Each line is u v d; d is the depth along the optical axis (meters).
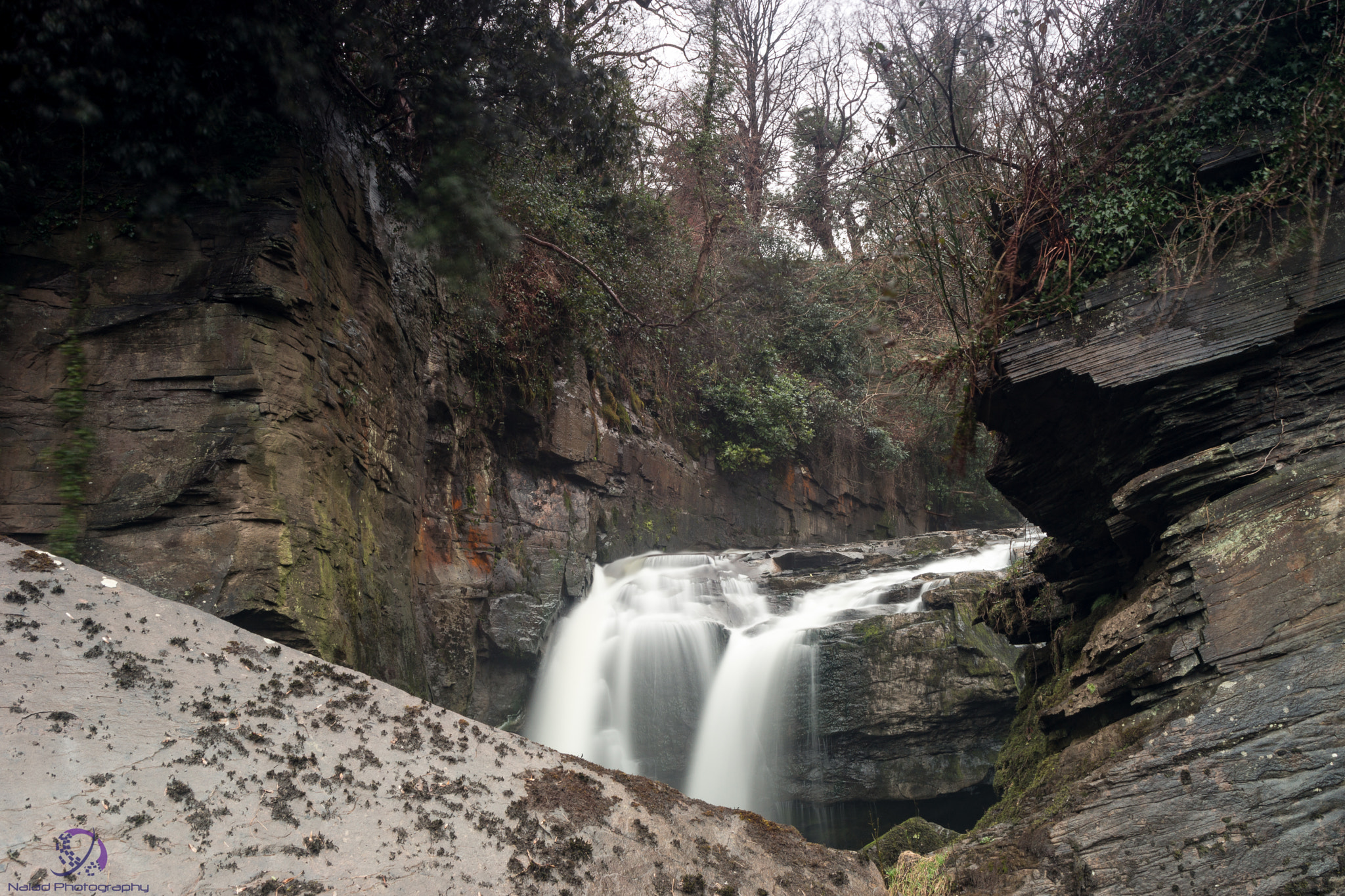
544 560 12.05
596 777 3.94
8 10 5.29
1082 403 5.95
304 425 6.15
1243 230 5.41
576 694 12.18
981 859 4.83
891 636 11.52
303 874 2.72
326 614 5.88
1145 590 5.59
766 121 22.42
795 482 20.02
